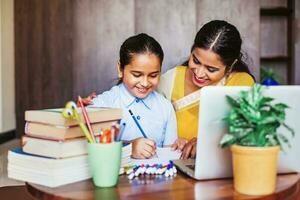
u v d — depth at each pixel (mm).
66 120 983
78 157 1020
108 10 3869
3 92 4023
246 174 922
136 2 3865
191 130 1654
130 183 1024
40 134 1016
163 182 1036
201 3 3900
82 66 3936
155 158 1268
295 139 1058
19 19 4137
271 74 4180
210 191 959
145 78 1375
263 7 4363
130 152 1142
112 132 1002
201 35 1472
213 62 1454
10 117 4188
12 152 1050
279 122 902
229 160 1039
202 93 982
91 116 1019
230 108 984
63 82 4004
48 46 4023
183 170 1122
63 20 3945
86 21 3898
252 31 3959
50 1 3963
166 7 3875
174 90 1688
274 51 4422
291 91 1013
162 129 1528
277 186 992
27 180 1023
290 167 1090
